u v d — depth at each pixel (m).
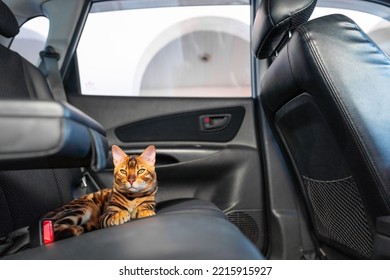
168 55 2.11
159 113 1.38
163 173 1.32
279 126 1.12
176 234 0.47
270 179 1.28
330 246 1.05
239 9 1.81
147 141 1.37
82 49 1.60
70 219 0.80
